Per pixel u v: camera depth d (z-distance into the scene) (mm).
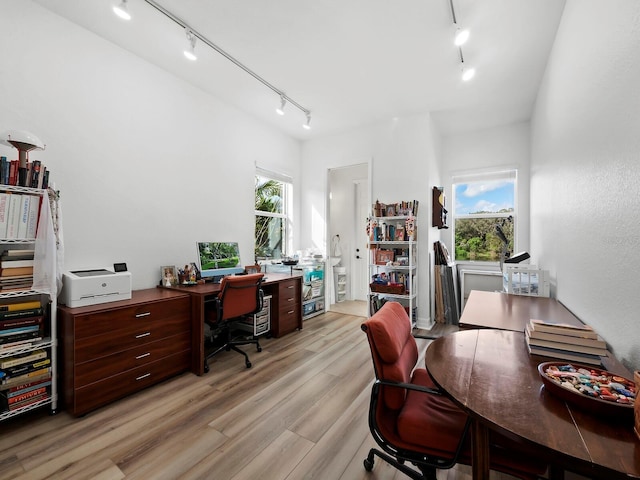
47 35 2266
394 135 4262
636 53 1129
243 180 3992
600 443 704
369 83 3287
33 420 1904
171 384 2420
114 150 2670
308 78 3201
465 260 4777
